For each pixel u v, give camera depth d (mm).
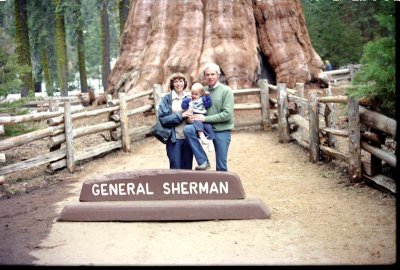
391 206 5570
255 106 11602
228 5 13914
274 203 6176
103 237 5152
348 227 5066
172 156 6164
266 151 9438
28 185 7809
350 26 20188
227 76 13086
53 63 31188
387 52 5871
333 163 7973
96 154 9453
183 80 6109
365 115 6379
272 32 14461
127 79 14445
